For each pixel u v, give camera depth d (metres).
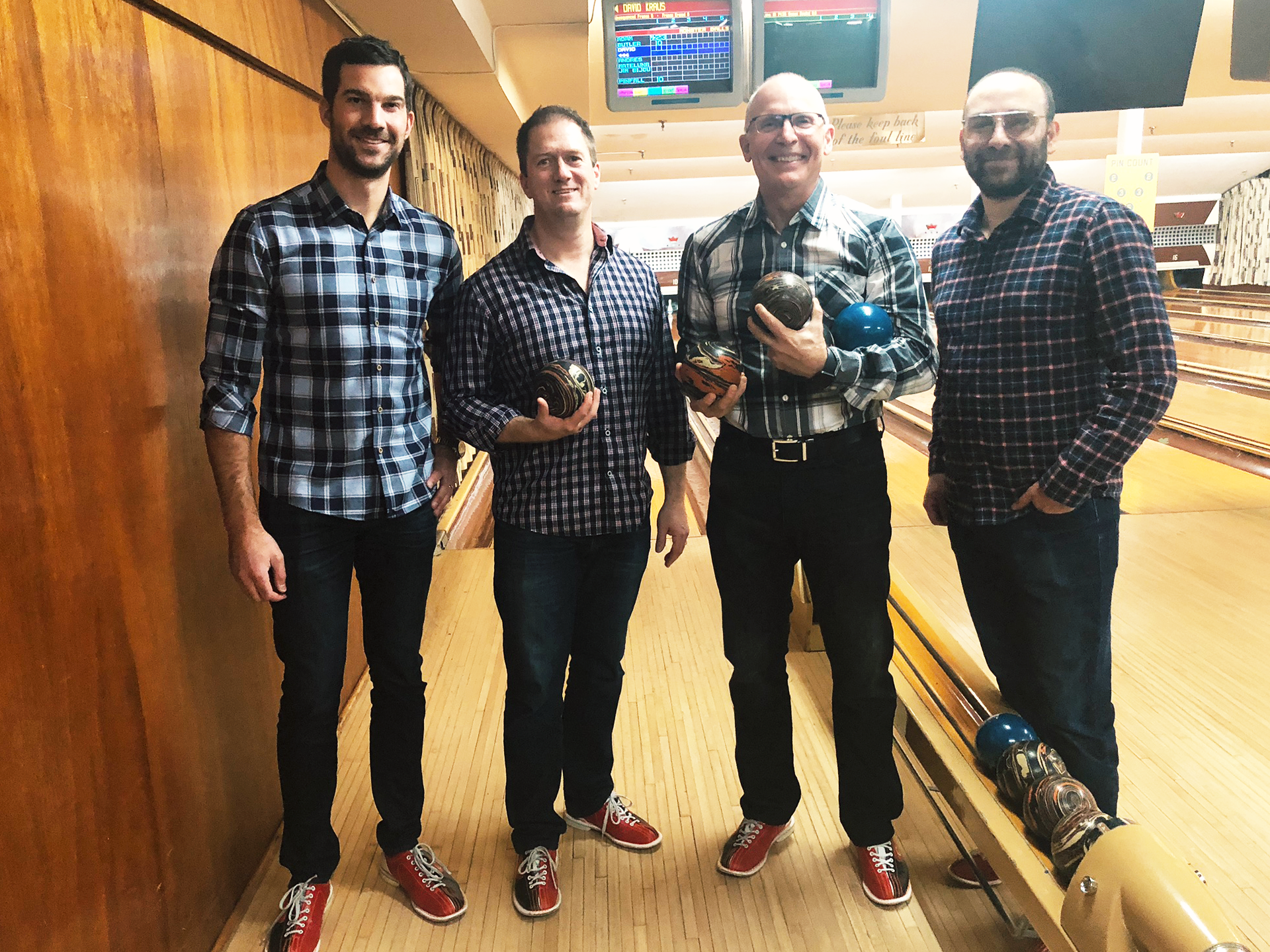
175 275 1.46
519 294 1.54
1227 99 7.86
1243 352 8.22
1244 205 12.98
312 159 2.26
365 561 1.57
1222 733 2.20
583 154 1.50
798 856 1.76
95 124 1.23
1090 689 1.50
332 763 1.54
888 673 1.58
